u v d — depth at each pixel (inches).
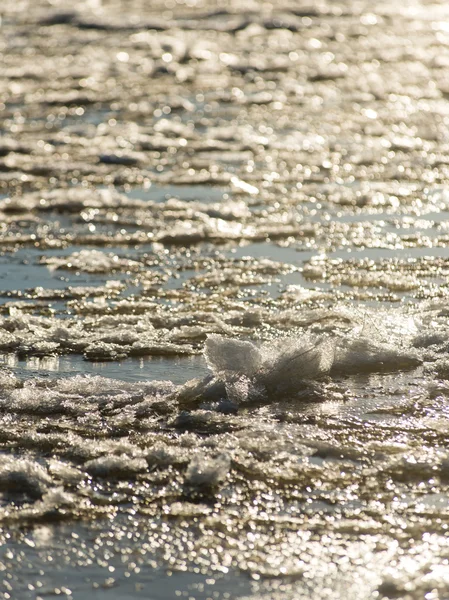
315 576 381.4
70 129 1601.9
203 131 1594.5
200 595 371.2
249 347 577.3
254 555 395.5
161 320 697.0
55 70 2314.2
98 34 3078.2
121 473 461.4
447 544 401.1
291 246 927.0
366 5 4185.5
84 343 649.0
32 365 613.9
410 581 376.5
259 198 1140.5
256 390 556.1
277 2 4264.3
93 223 1023.0
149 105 1851.6
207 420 519.2
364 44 2864.2
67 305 743.1
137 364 614.9
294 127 1620.3
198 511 429.4
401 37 3068.4
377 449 486.3
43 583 379.9
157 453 476.4
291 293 768.9
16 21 3435.0
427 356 616.4
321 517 422.9
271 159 1368.1
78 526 418.0
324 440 494.9
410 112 1752.0
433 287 778.8
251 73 2289.6
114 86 2085.4
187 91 2039.9
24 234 975.6
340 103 1865.2
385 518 421.1
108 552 399.5
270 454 479.2
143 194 1168.2
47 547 402.9
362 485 450.3
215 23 3356.3
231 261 873.5
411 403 544.1
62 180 1240.8
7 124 1646.2
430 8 4163.4
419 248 911.7
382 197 1131.3
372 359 604.1
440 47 2815.0
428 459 473.4
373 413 530.9
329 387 567.8
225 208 1071.6
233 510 430.0
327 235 965.8
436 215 1047.6
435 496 440.1
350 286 788.6
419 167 1305.4
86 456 479.8
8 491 445.4
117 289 788.0
